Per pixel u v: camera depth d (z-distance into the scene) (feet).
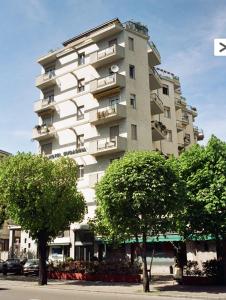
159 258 104.17
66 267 102.99
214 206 68.69
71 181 90.27
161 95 156.76
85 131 130.82
